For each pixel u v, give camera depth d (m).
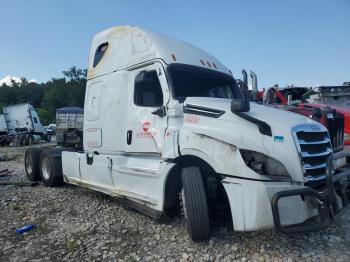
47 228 5.39
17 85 128.25
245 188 4.10
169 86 5.14
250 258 4.11
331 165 4.33
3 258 4.32
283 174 4.08
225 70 6.44
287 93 10.77
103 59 6.66
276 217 3.86
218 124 4.43
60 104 95.75
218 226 5.09
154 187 5.11
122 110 6.00
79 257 4.30
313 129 4.48
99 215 5.99
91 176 6.81
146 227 5.29
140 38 5.86
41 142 31.47
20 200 7.16
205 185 4.76
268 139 4.13
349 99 11.31
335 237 4.62
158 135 5.18
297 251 4.24
